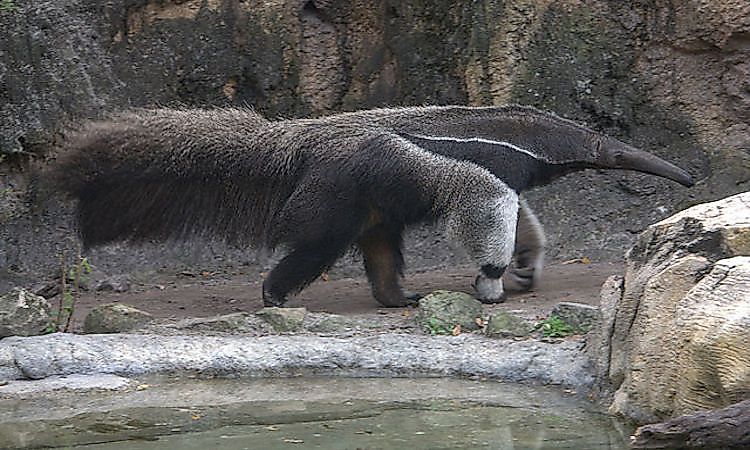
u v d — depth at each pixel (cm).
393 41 1859
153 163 1328
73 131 1441
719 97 1750
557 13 1769
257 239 1371
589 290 1438
